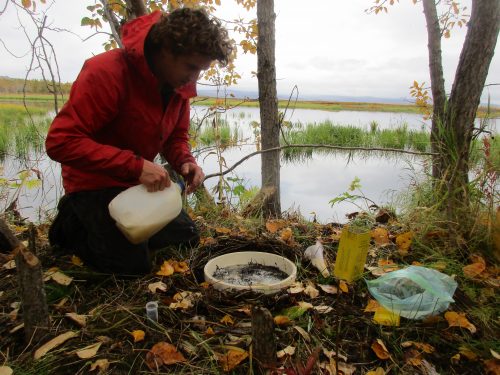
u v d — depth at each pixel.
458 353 1.52
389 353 1.51
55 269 2.01
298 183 5.72
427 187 2.93
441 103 3.01
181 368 1.42
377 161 7.69
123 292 1.89
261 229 2.84
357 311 1.77
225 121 12.36
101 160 1.69
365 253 1.90
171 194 1.84
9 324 1.63
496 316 1.77
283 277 2.12
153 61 1.75
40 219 3.16
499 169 2.40
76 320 1.62
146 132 1.92
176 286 1.99
